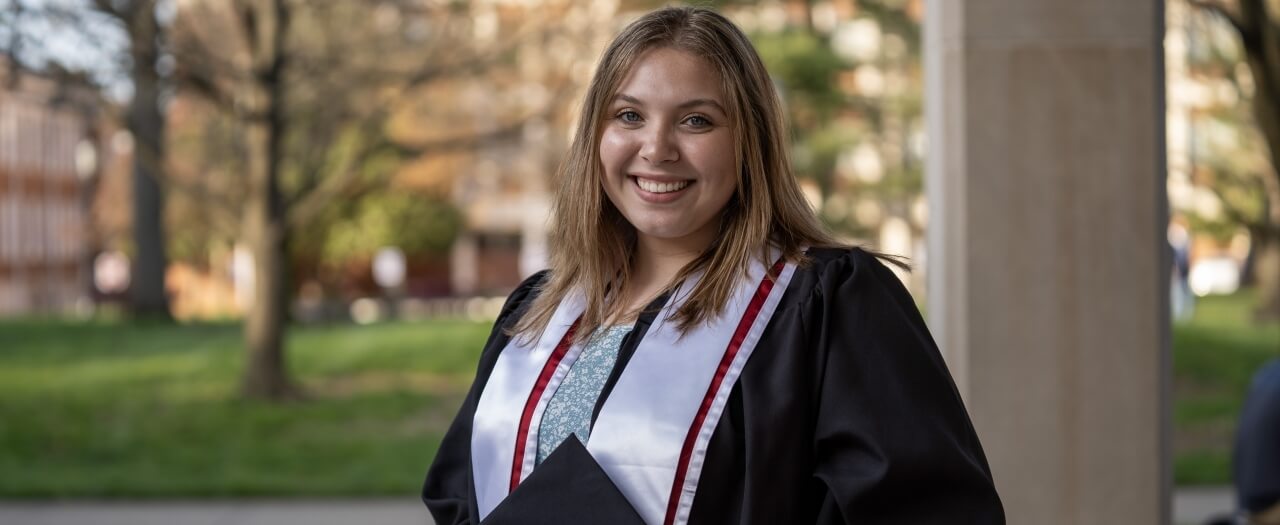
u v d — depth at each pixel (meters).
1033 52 3.57
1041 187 3.57
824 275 1.78
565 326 1.94
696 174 1.86
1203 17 8.41
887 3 13.07
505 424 1.88
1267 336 13.48
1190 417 10.23
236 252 29.36
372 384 12.27
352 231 28.25
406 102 12.41
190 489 8.16
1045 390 3.56
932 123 3.74
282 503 7.92
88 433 10.02
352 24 11.16
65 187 41.28
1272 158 6.99
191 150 17.61
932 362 1.74
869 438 1.66
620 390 1.76
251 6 10.59
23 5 9.51
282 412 10.80
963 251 3.59
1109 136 3.56
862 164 15.66
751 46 1.92
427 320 17.67
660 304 1.88
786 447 1.69
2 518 7.53
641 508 1.70
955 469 1.66
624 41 1.92
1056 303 3.57
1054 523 3.55
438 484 2.13
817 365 1.73
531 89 12.48
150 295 18.78
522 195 35.53
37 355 14.05
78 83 10.00
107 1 9.65
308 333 15.57
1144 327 3.55
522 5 11.01
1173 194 12.45
